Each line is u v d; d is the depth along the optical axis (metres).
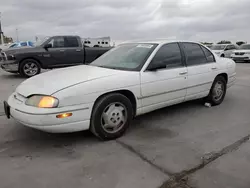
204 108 5.13
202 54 4.91
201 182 2.50
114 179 2.54
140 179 2.55
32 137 3.59
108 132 3.47
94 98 3.23
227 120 4.39
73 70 3.93
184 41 4.62
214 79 5.06
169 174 2.64
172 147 3.29
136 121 4.31
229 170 2.72
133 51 4.25
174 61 4.29
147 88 3.78
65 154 3.09
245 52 17.30
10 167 2.76
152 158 2.99
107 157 3.01
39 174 2.63
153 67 3.85
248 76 9.95
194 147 3.29
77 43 10.38
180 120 4.38
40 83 3.35
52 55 9.80
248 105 5.40
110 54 4.56
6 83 8.23
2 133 3.71
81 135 3.67
